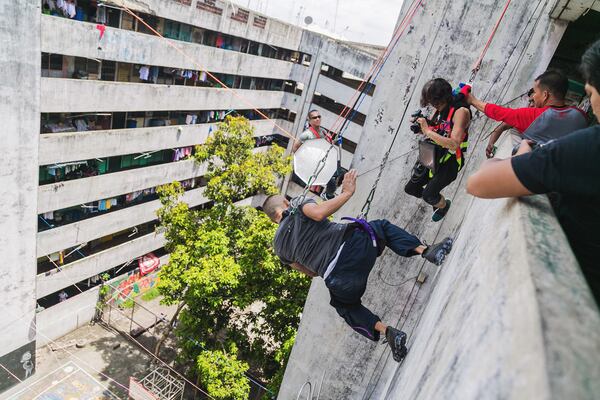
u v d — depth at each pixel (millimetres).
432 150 3691
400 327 5137
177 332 13000
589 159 1254
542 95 3072
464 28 4195
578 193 1308
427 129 3564
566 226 1518
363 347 5441
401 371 3234
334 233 3277
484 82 4223
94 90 13523
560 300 767
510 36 4027
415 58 4465
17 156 11172
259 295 12188
